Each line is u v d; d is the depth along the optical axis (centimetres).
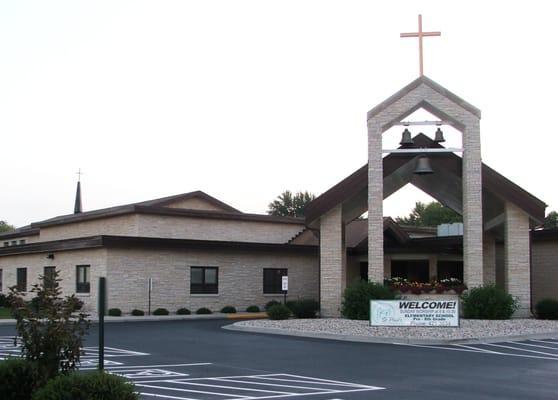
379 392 1255
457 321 2461
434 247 4119
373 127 3023
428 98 3016
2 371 934
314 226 3325
